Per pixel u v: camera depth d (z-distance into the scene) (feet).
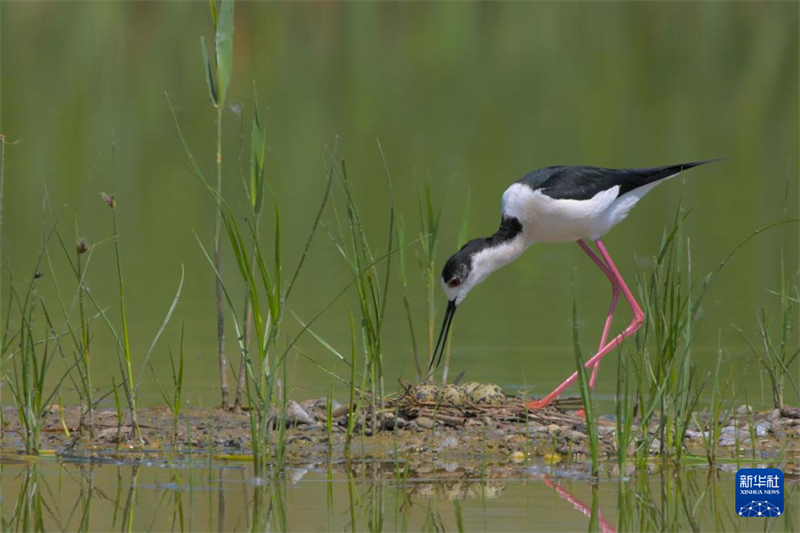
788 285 45.93
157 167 69.10
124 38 100.89
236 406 32.22
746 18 114.01
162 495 25.54
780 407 31.83
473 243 36.52
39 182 64.95
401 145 72.90
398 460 28.09
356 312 43.78
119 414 29.50
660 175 36.58
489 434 29.78
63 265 50.39
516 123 78.74
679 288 28.81
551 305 45.75
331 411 28.91
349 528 23.59
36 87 87.10
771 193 63.10
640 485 26.25
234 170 68.59
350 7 112.88
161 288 47.14
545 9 116.78
